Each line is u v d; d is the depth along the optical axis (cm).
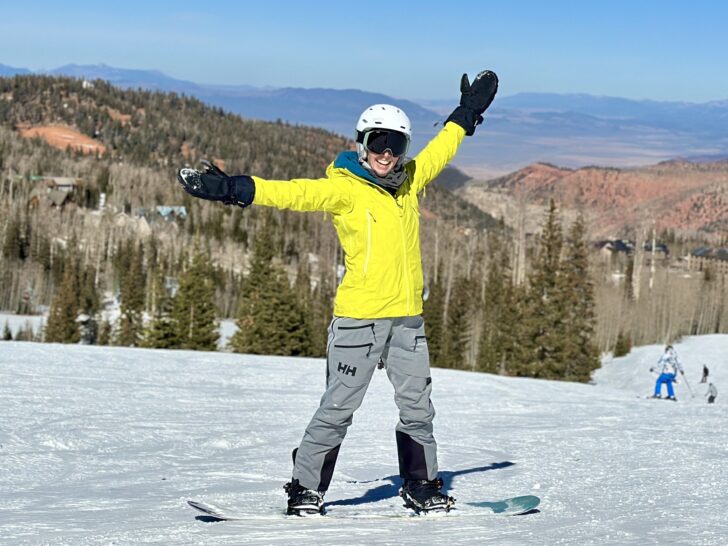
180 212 16812
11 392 1048
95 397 1059
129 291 7338
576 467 577
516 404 1227
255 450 732
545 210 4981
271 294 5306
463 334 6506
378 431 833
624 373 5553
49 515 416
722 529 332
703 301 10006
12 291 10356
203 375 1436
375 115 368
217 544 318
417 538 323
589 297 5031
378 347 379
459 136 422
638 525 345
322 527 352
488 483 502
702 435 765
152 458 677
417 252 388
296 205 358
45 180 18138
